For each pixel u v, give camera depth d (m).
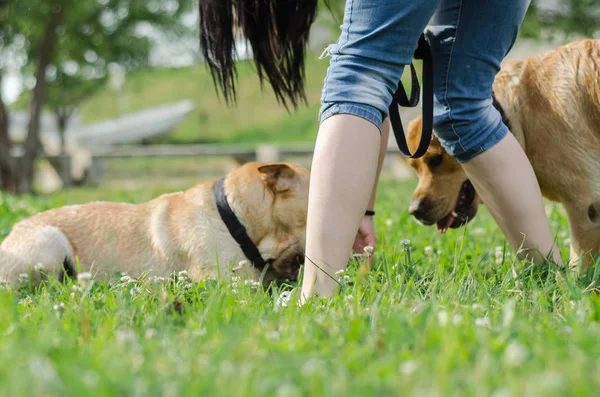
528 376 1.49
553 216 5.36
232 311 2.20
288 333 1.92
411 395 1.39
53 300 2.72
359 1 2.55
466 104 3.02
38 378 1.44
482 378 1.47
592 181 3.33
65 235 3.77
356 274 2.65
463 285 2.61
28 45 18.39
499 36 3.01
